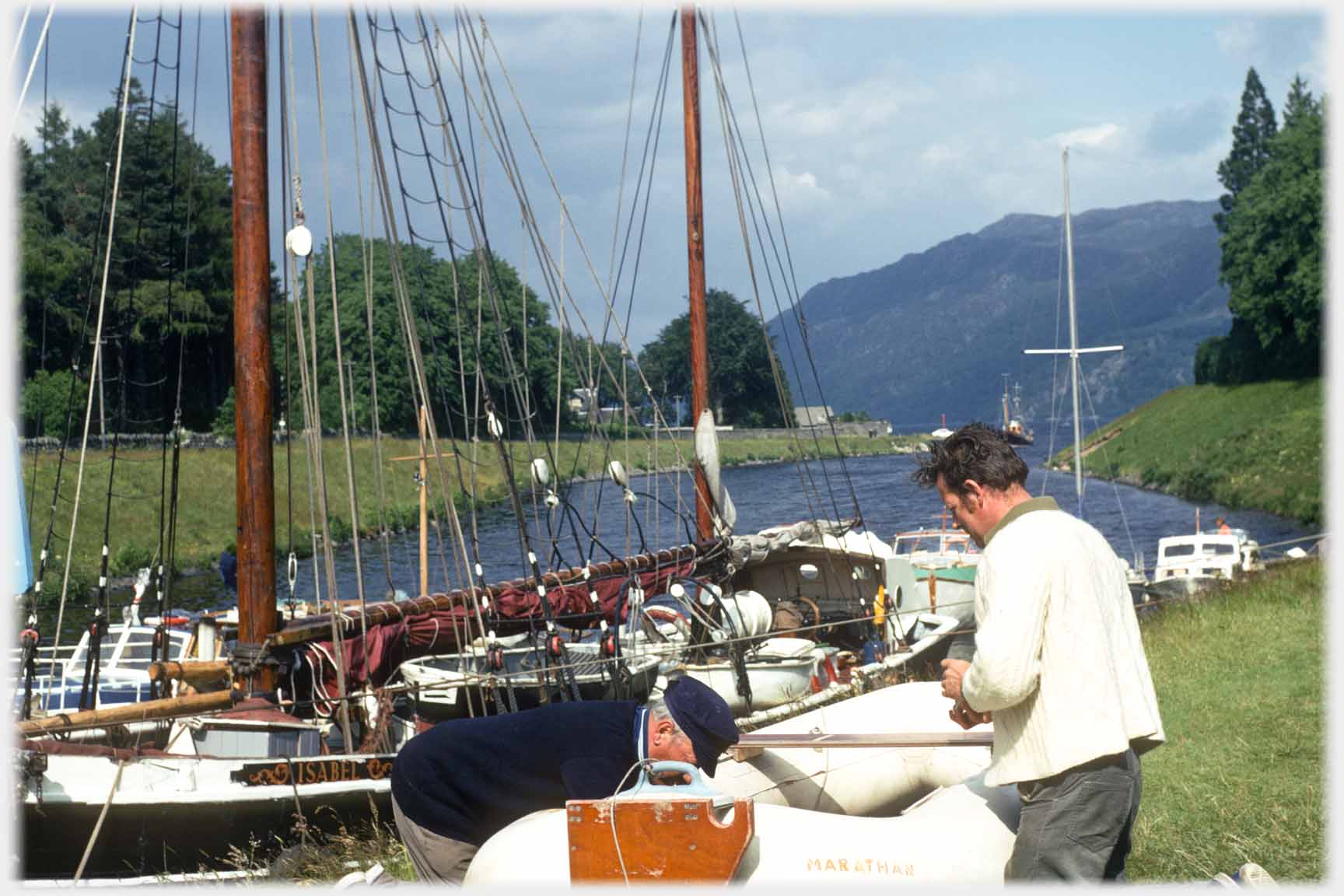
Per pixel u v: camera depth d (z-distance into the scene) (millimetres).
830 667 10555
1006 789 3744
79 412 36219
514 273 32781
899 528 37094
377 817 6609
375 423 8625
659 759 3613
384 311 27156
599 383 11234
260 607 7273
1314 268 66688
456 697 7926
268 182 7594
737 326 113062
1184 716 7586
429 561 27062
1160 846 5145
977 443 3459
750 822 3270
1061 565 3240
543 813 3605
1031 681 3182
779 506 45906
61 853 6016
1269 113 95812
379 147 7848
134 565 30172
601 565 9266
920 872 3424
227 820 6273
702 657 9375
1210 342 78250
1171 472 60219
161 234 45469
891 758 4555
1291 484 47781
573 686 7391
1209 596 14328
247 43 7520
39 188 43250
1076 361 31578
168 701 6004
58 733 5820
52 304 40812
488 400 8188
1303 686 8117
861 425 118938
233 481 40125
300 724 6840
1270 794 5656
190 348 48469
